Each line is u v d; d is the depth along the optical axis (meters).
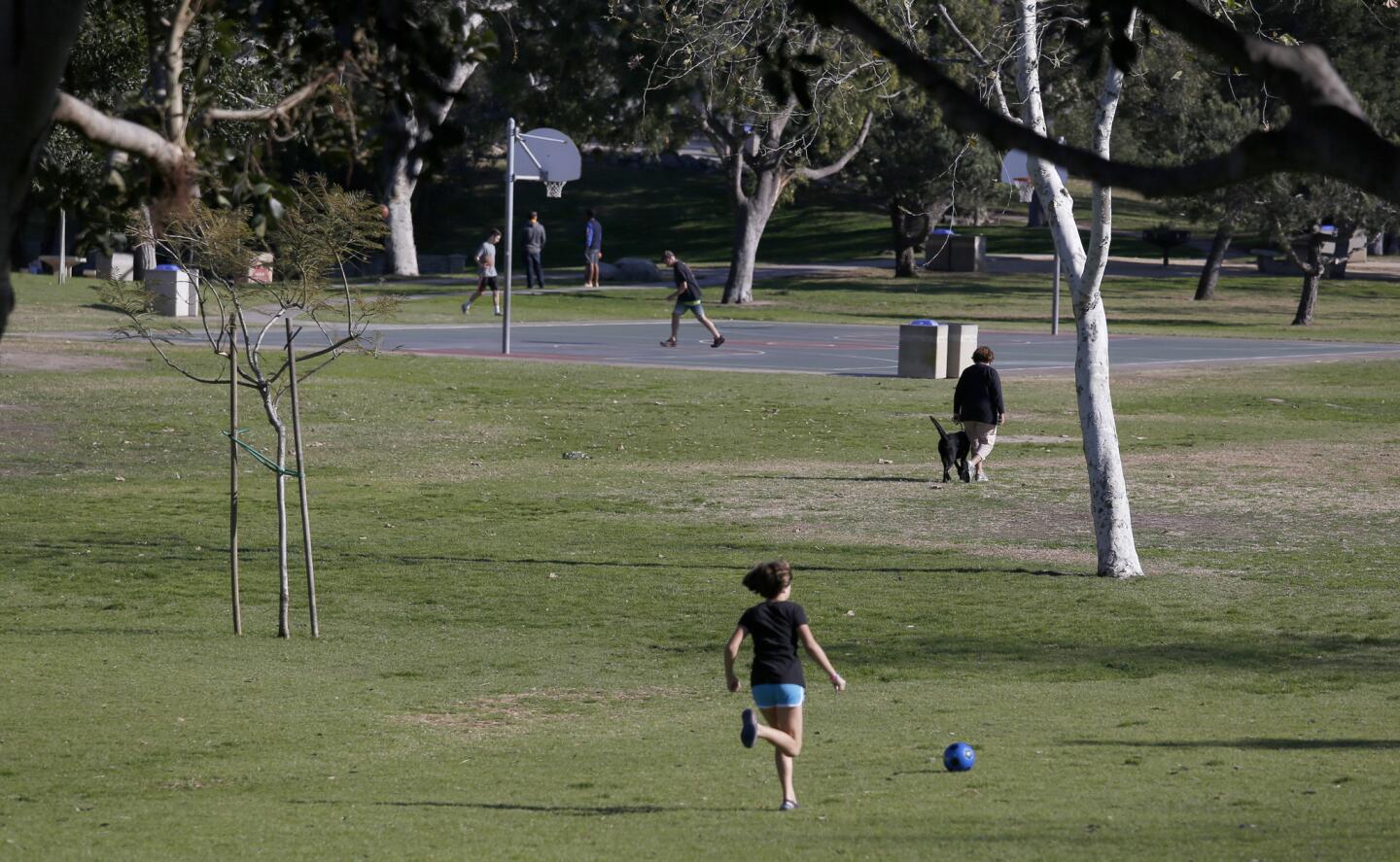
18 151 11.52
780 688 24.20
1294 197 153.62
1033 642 40.53
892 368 109.56
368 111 18.16
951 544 54.97
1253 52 8.69
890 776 26.22
